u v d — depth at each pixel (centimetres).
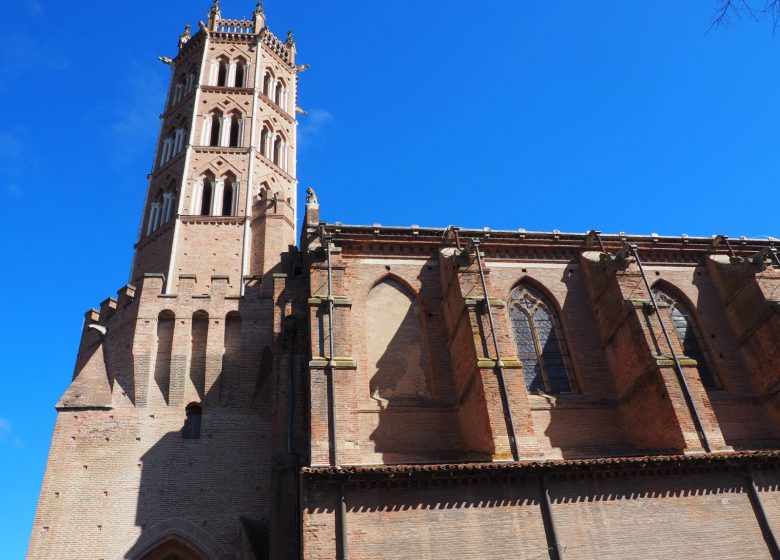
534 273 3088
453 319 2736
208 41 4822
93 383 2891
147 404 2834
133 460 2672
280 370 2753
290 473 2508
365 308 2850
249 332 3073
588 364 2844
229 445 2773
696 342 3039
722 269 3162
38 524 2478
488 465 2133
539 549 2077
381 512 2070
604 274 2939
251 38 4941
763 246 3344
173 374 2914
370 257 2983
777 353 2789
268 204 3891
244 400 2908
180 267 3594
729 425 2747
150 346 2970
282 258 3359
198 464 2703
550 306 3042
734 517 2230
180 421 2814
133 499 2575
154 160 4450
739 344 3012
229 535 2555
